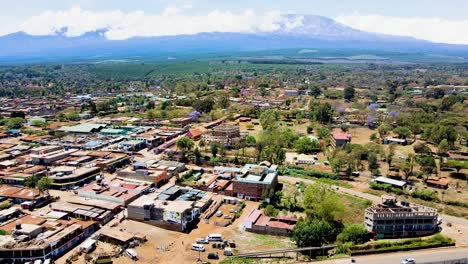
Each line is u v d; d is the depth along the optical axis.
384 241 162.12
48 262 143.00
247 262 148.25
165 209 177.62
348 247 155.00
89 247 155.12
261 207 199.88
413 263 142.88
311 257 152.50
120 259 150.12
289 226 173.25
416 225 170.75
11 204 198.25
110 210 187.12
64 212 183.12
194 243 163.38
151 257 152.00
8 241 150.75
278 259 151.00
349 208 197.38
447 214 192.12
